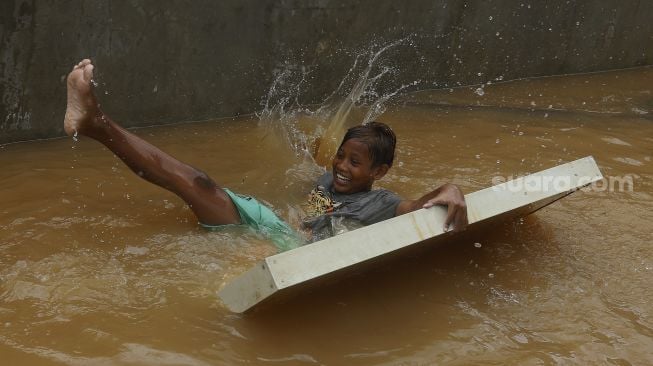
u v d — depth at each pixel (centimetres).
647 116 634
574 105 660
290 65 591
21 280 314
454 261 362
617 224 411
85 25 491
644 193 455
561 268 360
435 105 637
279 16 571
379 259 312
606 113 638
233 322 297
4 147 484
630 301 336
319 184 396
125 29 507
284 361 279
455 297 331
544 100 671
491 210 336
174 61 535
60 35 485
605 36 775
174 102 546
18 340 276
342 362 281
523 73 739
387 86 657
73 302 302
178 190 360
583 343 302
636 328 314
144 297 309
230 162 480
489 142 545
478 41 694
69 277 320
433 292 334
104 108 518
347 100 621
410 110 618
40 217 376
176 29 528
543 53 742
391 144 389
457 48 685
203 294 314
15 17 464
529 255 371
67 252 341
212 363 273
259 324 298
